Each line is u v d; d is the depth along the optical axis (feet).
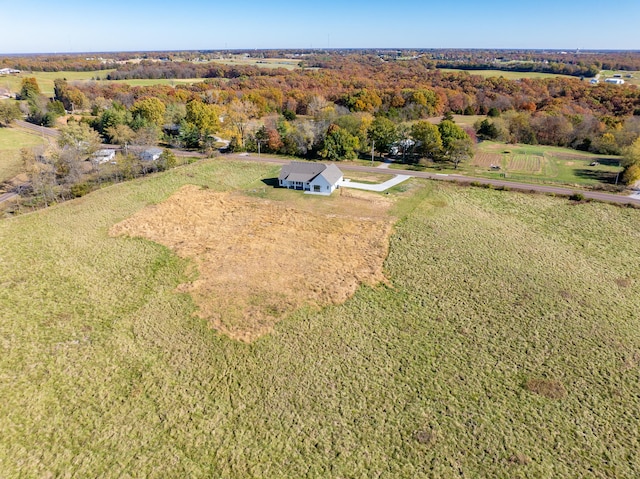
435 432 77.87
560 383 88.74
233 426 78.64
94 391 85.20
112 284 121.60
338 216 169.99
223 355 95.71
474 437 76.95
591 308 112.88
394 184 207.92
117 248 141.49
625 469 71.05
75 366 91.09
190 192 195.21
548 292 119.44
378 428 78.74
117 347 97.19
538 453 73.92
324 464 71.87
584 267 133.39
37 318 105.40
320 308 112.37
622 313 111.14
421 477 69.97
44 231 151.02
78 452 72.90
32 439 74.79
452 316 109.50
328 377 90.12
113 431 76.95
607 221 164.04
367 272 128.98
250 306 112.78
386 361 94.68
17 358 92.22
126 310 110.52
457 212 173.27
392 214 171.32
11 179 206.18
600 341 100.73
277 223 163.63
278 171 231.91
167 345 98.37
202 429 77.87
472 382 89.15
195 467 70.95
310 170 205.87
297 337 101.71
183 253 139.85
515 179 214.90
